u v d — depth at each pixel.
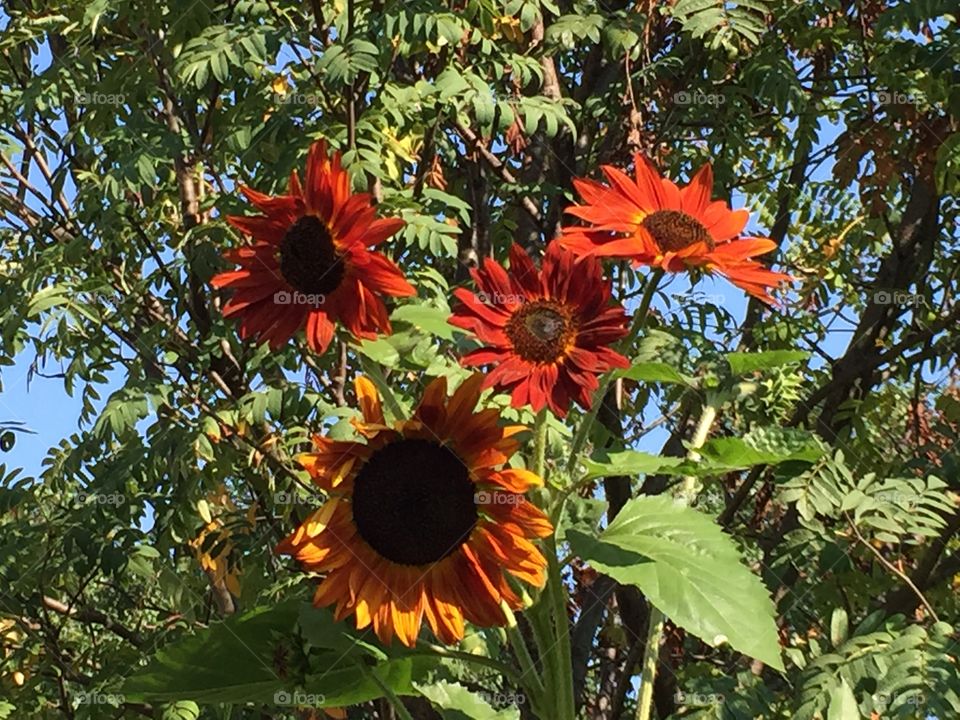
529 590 2.21
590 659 6.02
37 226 5.69
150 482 5.08
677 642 4.70
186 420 4.93
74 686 6.58
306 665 2.31
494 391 2.13
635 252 2.07
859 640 3.01
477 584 2.05
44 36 5.84
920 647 2.95
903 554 4.86
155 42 5.11
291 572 4.90
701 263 2.07
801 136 5.89
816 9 5.66
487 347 2.09
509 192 5.48
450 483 2.04
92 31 4.72
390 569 2.06
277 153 4.71
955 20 5.91
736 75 5.84
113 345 5.22
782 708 3.31
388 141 4.55
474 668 3.20
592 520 2.68
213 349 4.96
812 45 5.93
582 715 5.30
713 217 2.20
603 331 2.03
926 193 6.32
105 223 4.87
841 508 3.35
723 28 4.93
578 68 6.33
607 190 2.19
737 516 5.39
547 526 2.05
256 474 5.08
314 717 4.19
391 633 2.04
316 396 4.46
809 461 2.32
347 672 2.36
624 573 2.09
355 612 2.08
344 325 2.06
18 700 5.97
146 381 4.72
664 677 5.05
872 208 5.89
